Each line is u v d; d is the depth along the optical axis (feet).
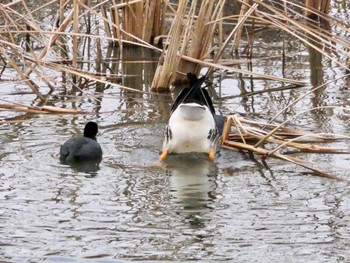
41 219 36.11
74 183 40.60
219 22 62.23
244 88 58.08
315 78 59.77
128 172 42.50
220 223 35.88
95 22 73.15
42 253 32.76
